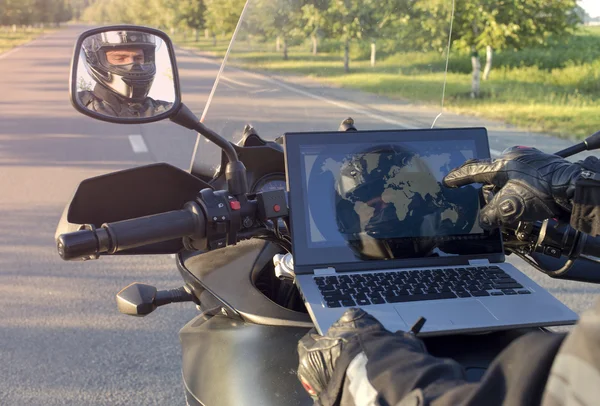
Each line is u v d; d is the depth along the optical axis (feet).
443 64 8.14
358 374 3.61
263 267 6.35
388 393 3.35
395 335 3.83
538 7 45.55
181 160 29.30
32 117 43.37
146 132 36.04
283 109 7.91
